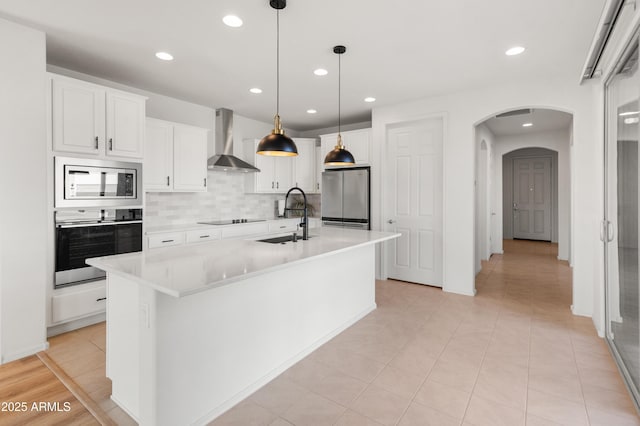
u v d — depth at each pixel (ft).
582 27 8.22
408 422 5.89
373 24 8.14
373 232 11.62
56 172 9.11
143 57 10.09
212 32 8.55
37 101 8.43
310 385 7.09
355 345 8.98
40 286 8.55
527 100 11.84
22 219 8.25
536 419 5.97
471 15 7.72
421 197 14.87
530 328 10.09
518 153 29.84
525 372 7.57
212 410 6.12
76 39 8.94
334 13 7.64
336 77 11.78
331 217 17.07
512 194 30.27
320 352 8.60
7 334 8.05
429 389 6.91
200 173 14.29
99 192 10.05
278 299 7.60
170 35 8.73
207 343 6.05
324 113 16.79
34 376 7.41
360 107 15.65
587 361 8.07
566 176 20.68
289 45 9.28
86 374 7.49
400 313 11.39
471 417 6.02
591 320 10.71
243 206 17.66
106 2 7.23
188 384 5.73
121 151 10.59
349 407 6.33
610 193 8.75
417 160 14.92
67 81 9.32
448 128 13.64
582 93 10.96
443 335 9.60
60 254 9.23
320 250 7.84
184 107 14.66
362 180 15.92
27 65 8.24
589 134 10.89
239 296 6.66
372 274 11.68
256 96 14.02
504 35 8.67
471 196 13.23
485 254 20.48
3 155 7.93
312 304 8.69
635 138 6.66
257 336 7.07
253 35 8.70
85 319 10.14
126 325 6.13
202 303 5.97
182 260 6.63
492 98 12.57
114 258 6.88
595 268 10.28
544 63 10.43
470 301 12.64
